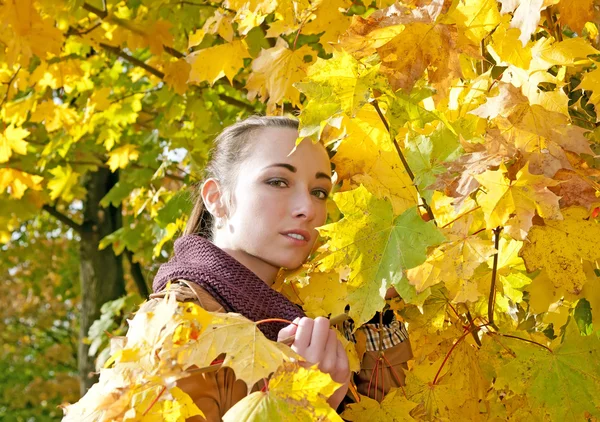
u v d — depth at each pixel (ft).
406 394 6.13
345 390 5.37
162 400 4.45
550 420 5.75
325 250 6.22
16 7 11.02
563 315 6.42
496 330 6.12
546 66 5.76
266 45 12.01
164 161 15.58
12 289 42.27
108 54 17.31
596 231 5.44
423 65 5.39
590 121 6.55
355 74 5.47
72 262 36.24
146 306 5.52
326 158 6.61
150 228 18.99
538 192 5.15
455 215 5.66
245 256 6.46
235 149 6.65
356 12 10.62
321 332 5.21
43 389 43.34
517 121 5.53
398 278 5.41
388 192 6.07
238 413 4.41
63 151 17.61
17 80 13.80
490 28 5.79
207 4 13.74
